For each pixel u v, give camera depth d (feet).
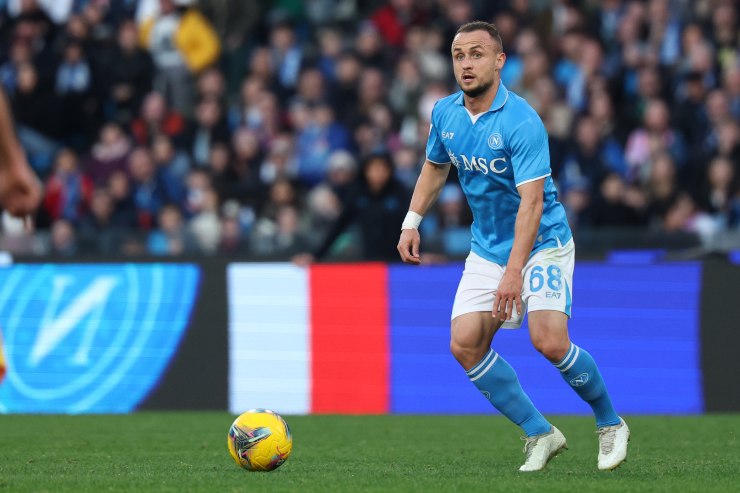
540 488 59.67
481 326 67.26
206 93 171.83
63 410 116.06
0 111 53.83
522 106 65.10
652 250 123.44
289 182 153.89
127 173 160.56
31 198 55.11
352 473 67.00
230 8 193.16
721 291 110.42
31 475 66.44
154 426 100.94
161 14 180.34
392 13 182.29
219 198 153.89
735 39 164.96
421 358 113.39
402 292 113.80
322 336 114.73
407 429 98.22
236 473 66.49
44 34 178.19
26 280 117.50
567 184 146.10
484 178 66.69
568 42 167.12
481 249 68.18
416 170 148.77
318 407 114.42
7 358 117.08
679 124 156.04
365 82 164.25
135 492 58.54
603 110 156.25
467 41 64.90
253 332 115.44
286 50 177.78
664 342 111.14
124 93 173.68
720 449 83.10
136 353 116.26
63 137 173.99
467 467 71.26
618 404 111.55
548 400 111.45
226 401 115.44
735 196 144.05
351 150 160.45
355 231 126.41
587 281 112.27
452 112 67.00
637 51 166.09
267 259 116.26
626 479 64.03
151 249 130.93
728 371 110.11
